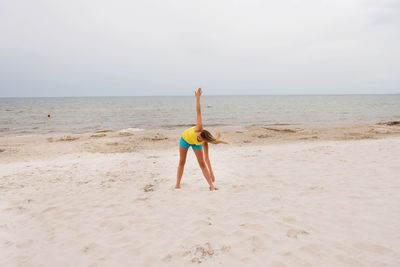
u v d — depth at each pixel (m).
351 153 6.48
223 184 4.49
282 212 3.19
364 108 40.09
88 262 2.33
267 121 22.19
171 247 2.52
